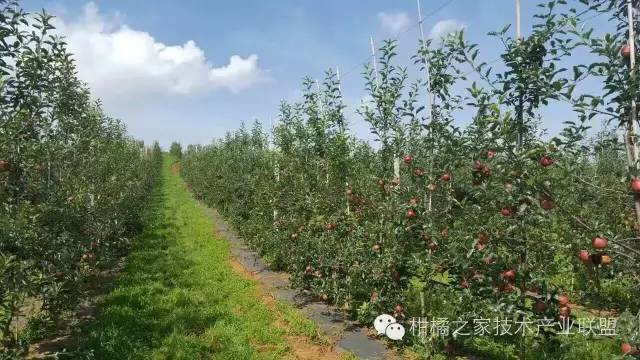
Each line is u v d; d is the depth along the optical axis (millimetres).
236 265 11305
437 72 5078
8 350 4539
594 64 3080
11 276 4285
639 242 3369
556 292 4012
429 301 6184
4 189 4496
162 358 5719
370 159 7086
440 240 5078
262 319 7215
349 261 6891
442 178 4820
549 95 3414
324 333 6613
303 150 9359
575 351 5488
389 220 5914
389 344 6133
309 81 8305
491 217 4094
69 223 6262
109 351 5789
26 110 4535
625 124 3104
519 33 3848
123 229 11375
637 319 2949
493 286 4227
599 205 6449
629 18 3053
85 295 7340
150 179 26719
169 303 7902
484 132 3891
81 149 7680
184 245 13172
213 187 21719
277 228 10375
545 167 3430
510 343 5527
